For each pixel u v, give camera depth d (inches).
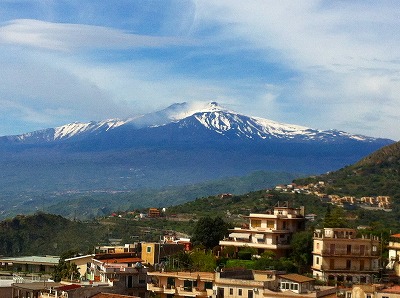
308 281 5920.3
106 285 6348.4
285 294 5649.6
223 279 6038.4
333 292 5944.9
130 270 6525.6
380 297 5738.2
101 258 7534.5
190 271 6835.6
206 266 7500.0
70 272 7288.4
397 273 7564.0
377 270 7465.6
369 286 5890.8
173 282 6466.5
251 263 7706.7
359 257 7426.2
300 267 7701.8
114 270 6555.1
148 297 6466.5
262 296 5772.6
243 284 5935.0
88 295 5984.3
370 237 7795.3
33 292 6131.9
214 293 6053.2
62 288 5969.5
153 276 6589.6
